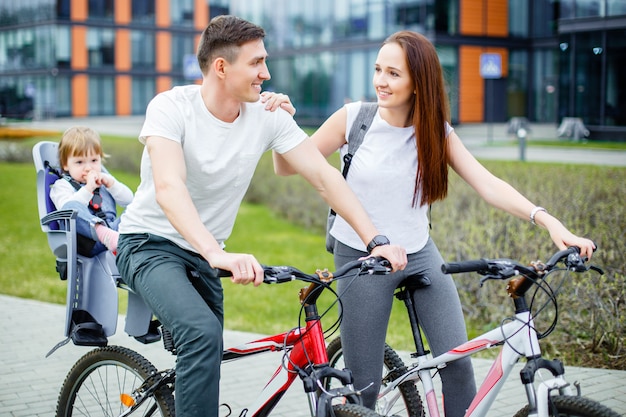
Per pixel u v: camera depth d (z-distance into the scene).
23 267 9.73
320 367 2.89
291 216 13.13
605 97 24.73
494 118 35.06
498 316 6.57
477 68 34.09
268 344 3.12
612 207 8.03
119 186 4.04
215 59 2.90
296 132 3.18
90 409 3.55
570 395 2.59
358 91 34.72
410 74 3.22
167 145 2.89
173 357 5.77
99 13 49.66
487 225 7.57
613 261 6.55
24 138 29.14
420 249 3.36
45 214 3.91
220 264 2.58
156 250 3.04
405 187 3.34
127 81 51.22
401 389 3.60
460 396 3.32
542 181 10.02
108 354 3.42
